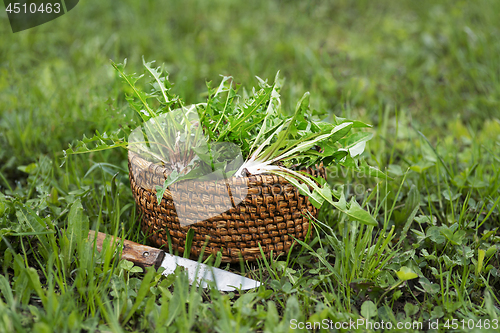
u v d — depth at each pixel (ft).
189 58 6.31
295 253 3.83
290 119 3.67
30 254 3.77
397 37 7.27
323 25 7.92
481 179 4.24
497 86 5.20
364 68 6.08
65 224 3.87
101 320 3.47
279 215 3.65
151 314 3.43
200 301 3.52
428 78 5.95
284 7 8.68
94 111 4.69
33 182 4.06
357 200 4.26
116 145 3.64
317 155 3.67
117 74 3.69
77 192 4.03
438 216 4.06
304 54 6.47
